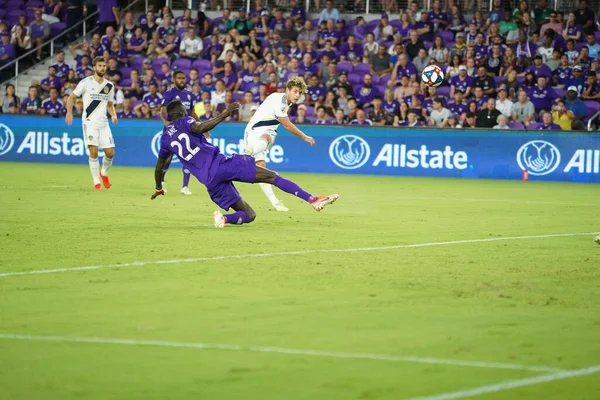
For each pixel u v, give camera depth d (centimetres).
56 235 1934
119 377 877
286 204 2775
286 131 4625
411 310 1190
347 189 3516
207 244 1806
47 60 5744
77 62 5375
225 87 5069
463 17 5262
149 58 5478
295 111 4853
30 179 3712
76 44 5831
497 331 1074
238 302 1230
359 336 1044
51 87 5194
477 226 2214
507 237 1991
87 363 924
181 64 5366
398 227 2166
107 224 2155
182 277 1424
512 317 1153
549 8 5247
